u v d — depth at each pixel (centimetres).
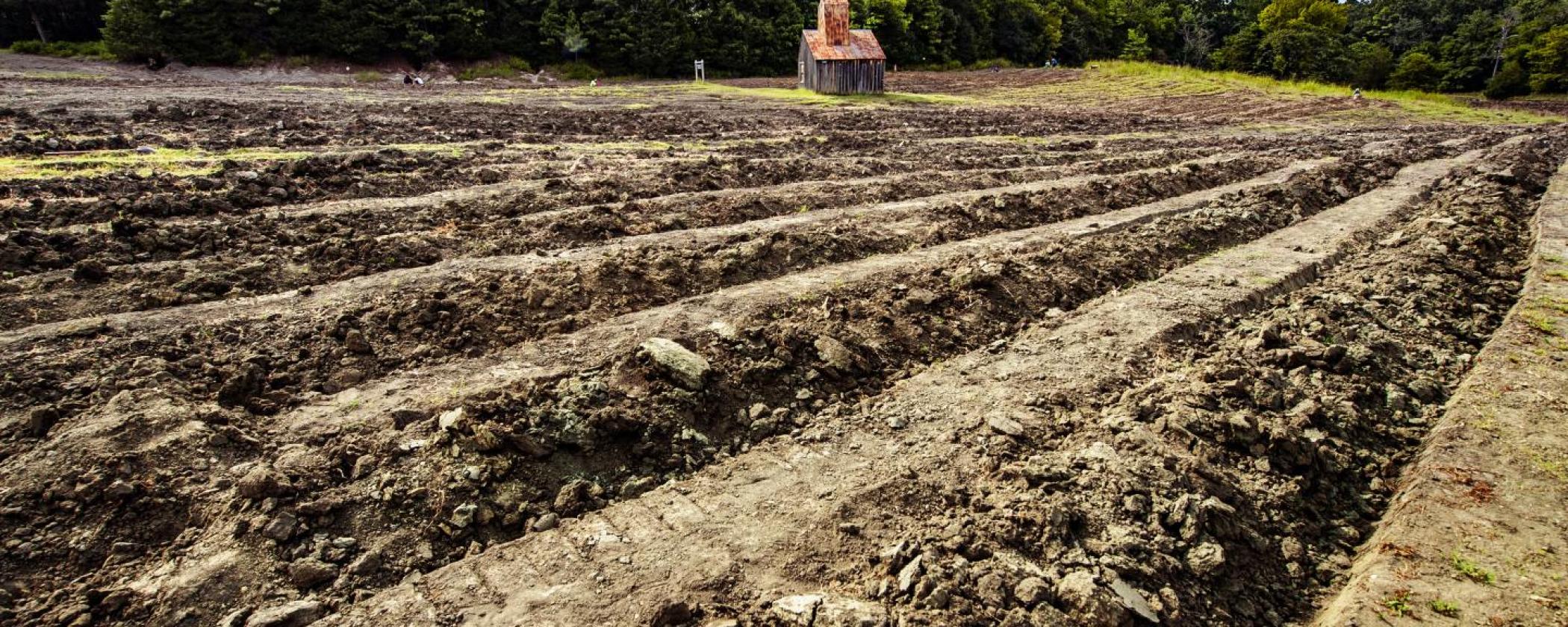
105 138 1230
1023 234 939
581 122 1862
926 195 1155
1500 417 512
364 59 4006
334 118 1689
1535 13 6291
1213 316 690
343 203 913
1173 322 664
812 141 1652
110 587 354
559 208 959
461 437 443
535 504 424
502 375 538
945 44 6431
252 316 598
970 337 641
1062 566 375
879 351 597
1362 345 629
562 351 575
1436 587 362
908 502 418
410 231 828
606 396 493
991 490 428
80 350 529
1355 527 443
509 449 443
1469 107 3394
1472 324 708
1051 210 1035
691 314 629
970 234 933
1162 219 982
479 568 377
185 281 648
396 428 466
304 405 500
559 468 446
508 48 4488
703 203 988
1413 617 345
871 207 1027
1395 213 1102
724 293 686
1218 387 530
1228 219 983
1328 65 5997
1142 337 634
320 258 723
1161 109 3016
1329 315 697
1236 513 421
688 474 462
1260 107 3053
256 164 1066
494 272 700
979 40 6938
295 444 452
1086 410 518
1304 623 375
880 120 2233
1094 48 8306
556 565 378
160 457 421
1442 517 412
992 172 1296
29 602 345
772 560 378
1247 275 800
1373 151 1722
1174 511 408
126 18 3338
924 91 3725
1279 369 591
